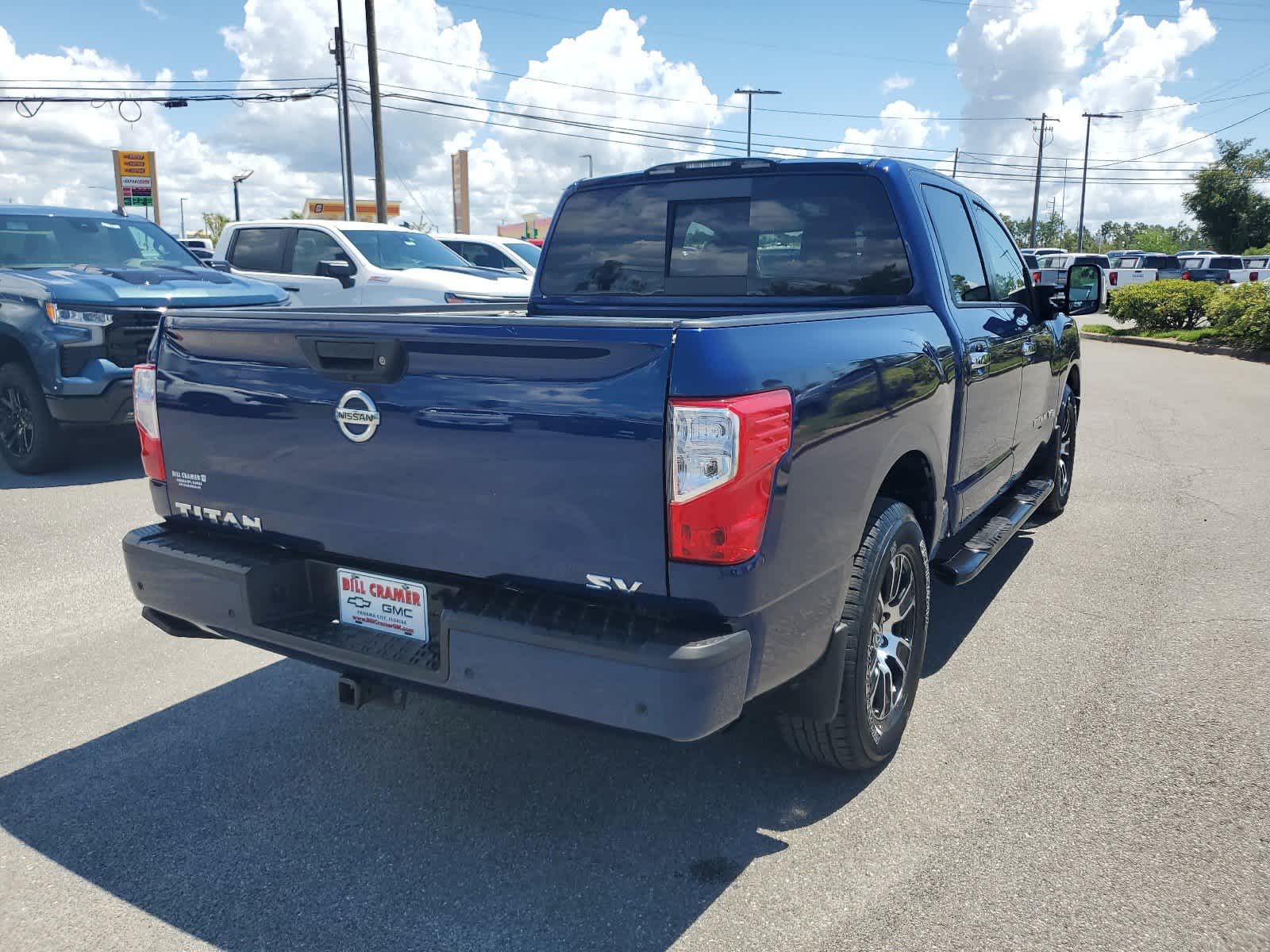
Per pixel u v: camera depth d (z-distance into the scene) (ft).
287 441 9.21
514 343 7.76
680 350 7.27
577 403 7.58
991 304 14.56
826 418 8.39
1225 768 10.59
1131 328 85.46
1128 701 12.26
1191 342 68.18
